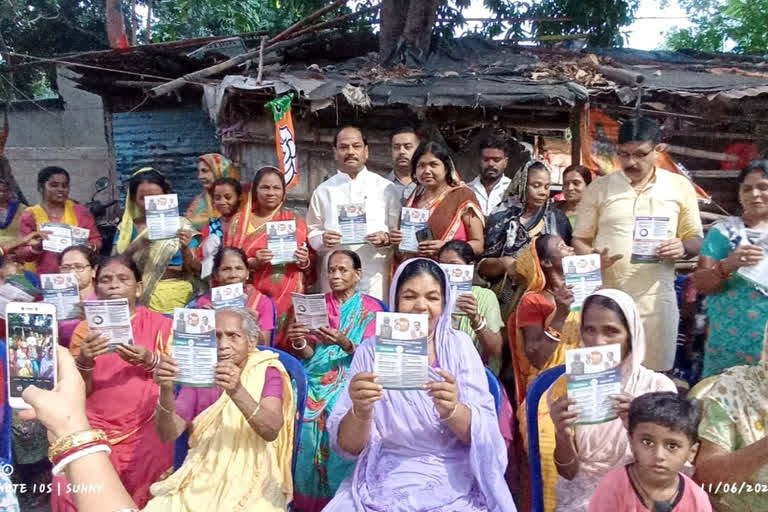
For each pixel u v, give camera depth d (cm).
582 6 1109
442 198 498
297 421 334
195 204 632
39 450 435
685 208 422
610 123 769
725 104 804
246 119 779
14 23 1270
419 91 724
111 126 1052
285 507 306
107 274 377
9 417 318
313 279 531
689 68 914
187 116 1029
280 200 521
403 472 284
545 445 298
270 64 905
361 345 312
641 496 234
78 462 155
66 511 311
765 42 1431
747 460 240
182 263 533
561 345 366
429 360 303
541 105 723
